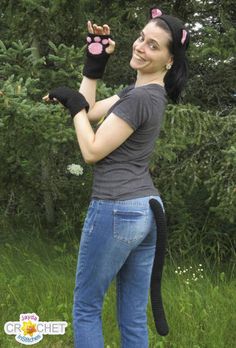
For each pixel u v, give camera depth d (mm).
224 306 3818
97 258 2484
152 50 2461
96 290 2561
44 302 3895
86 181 5031
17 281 4207
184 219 4848
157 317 2639
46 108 3625
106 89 3908
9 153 4430
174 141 4180
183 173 4441
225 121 4375
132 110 2369
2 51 4035
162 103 2469
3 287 4156
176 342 3473
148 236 2600
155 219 2494
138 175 2475
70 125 4020
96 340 2570
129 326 2715
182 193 4828
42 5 4504
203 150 4453
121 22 4809
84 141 2418
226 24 4547
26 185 5082
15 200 5590
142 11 4703
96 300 2590
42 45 4922
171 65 2545
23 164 4613
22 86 3832
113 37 5004
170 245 4836
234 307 3812
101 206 2445
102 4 4711
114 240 2445
